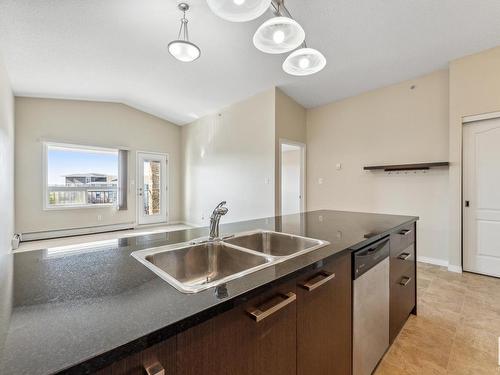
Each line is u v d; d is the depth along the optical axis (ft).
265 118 14.69
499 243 9.80
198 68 12.85
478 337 6.07
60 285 2.43
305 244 4.42
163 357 1.77
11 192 14.05
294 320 2.92
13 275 2.70
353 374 4.08
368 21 8.64
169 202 22.43
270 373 2.61
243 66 12.34
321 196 15.67
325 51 10.25
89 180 18.40
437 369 5.05
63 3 8.41
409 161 12.22
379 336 4.87
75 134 17.63
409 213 12.26
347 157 14.52
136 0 8.36
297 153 20.66
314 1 7.91
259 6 5.13
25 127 15.89
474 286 9.04
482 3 7.63
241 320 2.31
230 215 17.25
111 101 18.83
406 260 6.31
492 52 9.66
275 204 14.21
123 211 19.80
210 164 19.35
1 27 9.37
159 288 2.36
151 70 13.26
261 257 3.46
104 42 10.70
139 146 20.58
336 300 3.66
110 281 2.53
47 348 1.46
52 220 16.75
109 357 1.46
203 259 4.18
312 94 14.43
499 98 9.49
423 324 6.62
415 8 7.98
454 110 10.43
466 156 10.43
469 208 10.42
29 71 12.80
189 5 8.57
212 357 2.08
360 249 4.25
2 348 1.45
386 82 12.67
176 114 20.38
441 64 10.91
